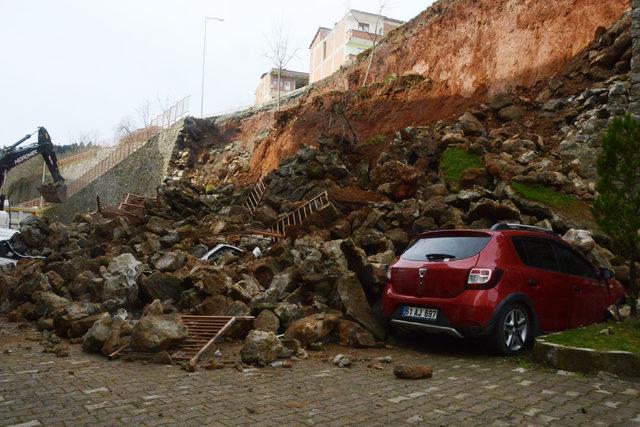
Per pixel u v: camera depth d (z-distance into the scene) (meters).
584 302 7.08
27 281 9.77
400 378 5.23
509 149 13.49
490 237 6.33
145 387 4.86
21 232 15.47
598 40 14.80
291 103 32.75
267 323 7.12
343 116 19.86
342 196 13.73
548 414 4.07
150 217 17.05
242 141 33.41
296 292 8.19
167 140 34.97
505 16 18.50
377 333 7.08
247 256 11.62
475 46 19.38
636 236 6.55
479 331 5.90
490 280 6.00
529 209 10.56
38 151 28.67
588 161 12.25
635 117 11.23
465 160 13.39
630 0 12.97
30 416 4.01
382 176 14.09
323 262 8.55
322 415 4.06
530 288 6.34
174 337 6.20
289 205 15.16
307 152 17.42
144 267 10.12
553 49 16.30
